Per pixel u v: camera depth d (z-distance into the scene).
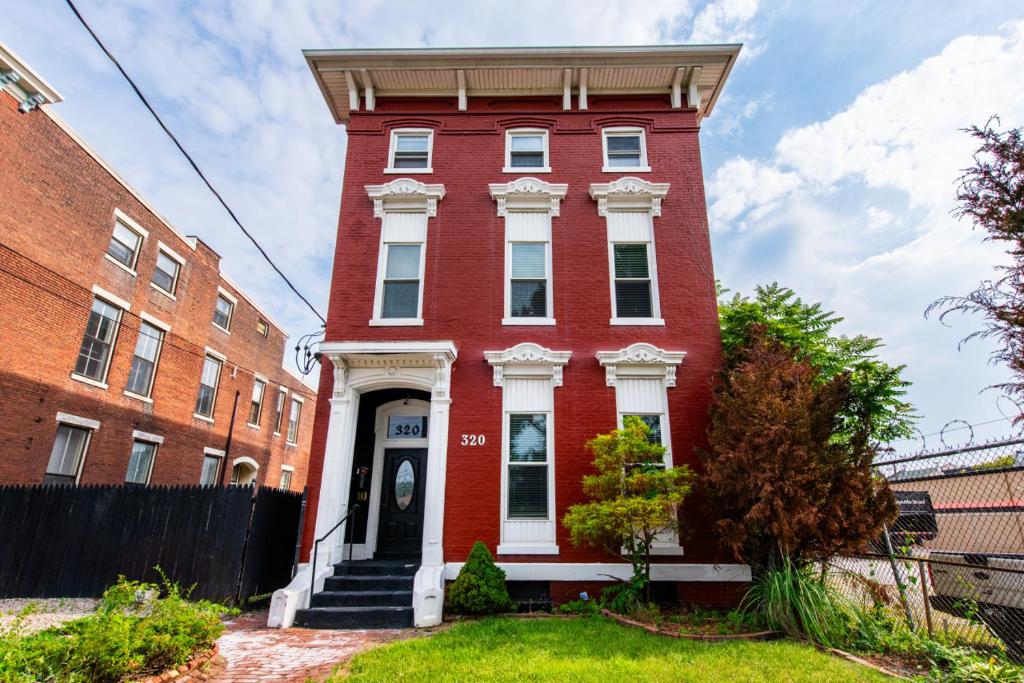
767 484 7.33
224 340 21.62
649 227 11.78
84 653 4.66
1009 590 6.68
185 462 19.05
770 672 5.45
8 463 12.60
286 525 11.14
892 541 8.30
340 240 11.56
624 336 10.94
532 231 11.73
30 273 13.25
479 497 9.88
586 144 12.35
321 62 12.25
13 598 9.55
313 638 7.44
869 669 5.62
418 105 12.77
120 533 9.90
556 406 10.43
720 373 10.15
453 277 11.30
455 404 10.43
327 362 10.71
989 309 4.70
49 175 13.74
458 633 7.13
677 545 9.63
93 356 15.43
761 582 8.01
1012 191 4.65
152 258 17.66
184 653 5.57
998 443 6.00
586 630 7.19
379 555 10.84
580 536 8.81
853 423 8.51
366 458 11.24
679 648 6.32
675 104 12.59
